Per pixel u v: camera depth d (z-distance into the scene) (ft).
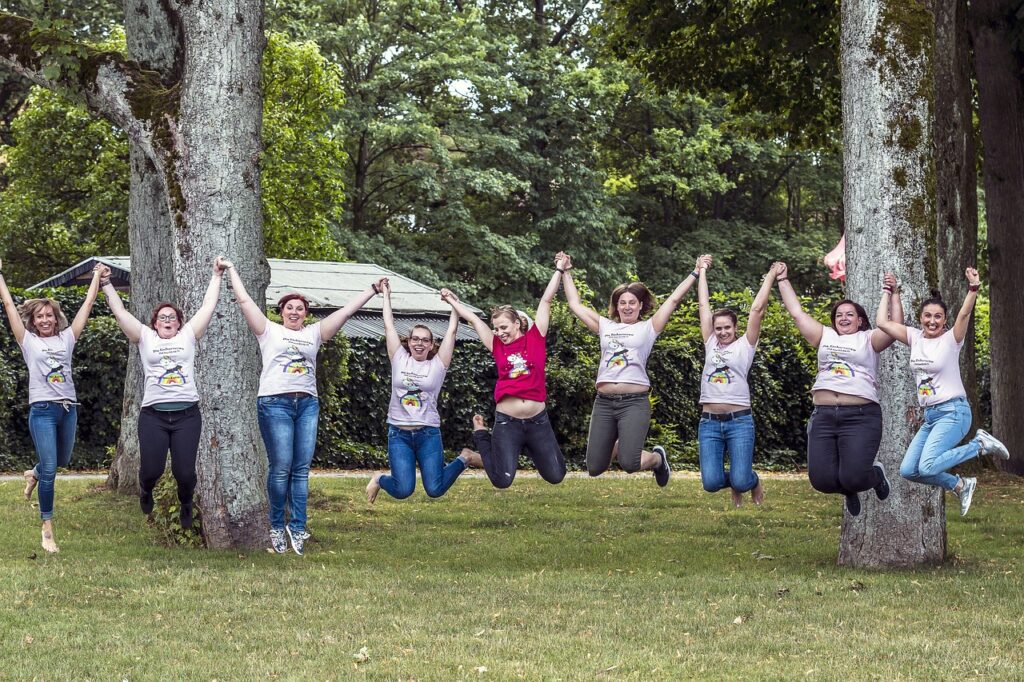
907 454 29.81
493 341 31.89
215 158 34.27
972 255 58.08
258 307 34.91
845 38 33.19
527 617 24.89
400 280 83.92
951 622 24.79
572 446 71.05
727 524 43.55
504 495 51.52
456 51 116.98
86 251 97.40
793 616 25.22
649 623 24.36
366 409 68.74
